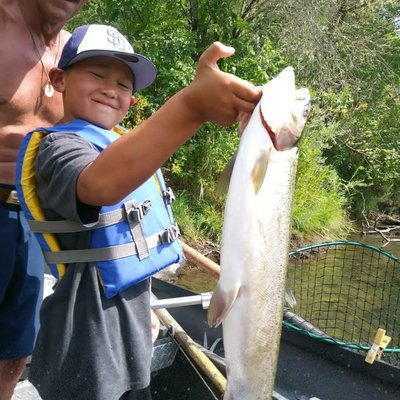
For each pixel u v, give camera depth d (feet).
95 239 5.35
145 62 6.15
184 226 29.91
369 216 48.62
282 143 4.64
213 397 8.78
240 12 35.19
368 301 20.20
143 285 5.91
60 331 5.29
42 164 4.91
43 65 7.51
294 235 35.32
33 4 7.25
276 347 4.86
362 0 44.80
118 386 5.33
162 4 30.53
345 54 45.16
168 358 9.09
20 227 7.48
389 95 51.16
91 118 5.93
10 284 7.59
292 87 4.82
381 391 9.12
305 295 20.43
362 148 49.90
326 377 9.73
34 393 8.13
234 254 4.56
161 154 4.09
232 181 4.55
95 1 30.96
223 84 4.05
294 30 36.91
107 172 4.12
